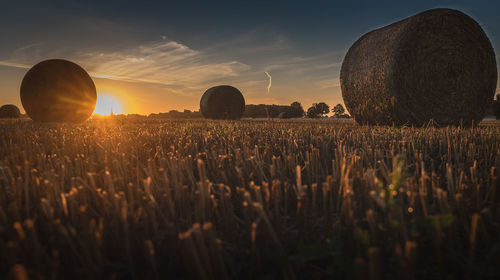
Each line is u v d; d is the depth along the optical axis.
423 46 6.68
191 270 1.04
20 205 1.61
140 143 3.46
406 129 5.09
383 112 7.04
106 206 1.47
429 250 1.23
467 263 1.09
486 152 2.71
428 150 3.11
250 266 1.16
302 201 1.44
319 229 1.46
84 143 3.51
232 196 1.85
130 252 1.17
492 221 1.33
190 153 3.03
